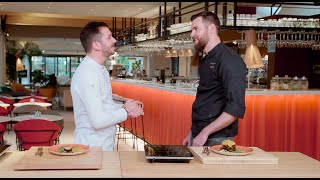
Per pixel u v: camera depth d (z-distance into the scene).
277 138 5.89
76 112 2.81
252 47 5.96
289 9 10.16
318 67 9.09
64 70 26.97
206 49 2.93
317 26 6.66
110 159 2.27
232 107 2.69
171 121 6.78
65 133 9.23
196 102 3.06
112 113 2.66
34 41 21.59
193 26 2.93
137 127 8.78
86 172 1.97
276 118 5.87
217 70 2.83
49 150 2.32
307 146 6.08
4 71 15.00
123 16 13.08
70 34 18.50
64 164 2.05
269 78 9.08
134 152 2.48
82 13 12.52
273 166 2.19
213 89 2.92
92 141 2.78
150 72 18.55
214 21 2.89
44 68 26.69
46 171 1.97
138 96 8.81
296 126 6.00
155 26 9.80
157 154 2.23
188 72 15.32
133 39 11.68
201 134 2.74
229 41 8.35
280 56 8.88
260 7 9.92
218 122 2.71
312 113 6.08
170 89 6.54
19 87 14.84
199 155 2.28
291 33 6.98
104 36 2.72
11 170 1.98
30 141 5.25
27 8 11.48
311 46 7.65
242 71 2.73
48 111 6.26
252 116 5.73
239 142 5.69
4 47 15.17
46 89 15.77
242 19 6.36
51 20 16.52
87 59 2.77
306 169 2.14
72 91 2.79
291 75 8.95
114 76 14.13
